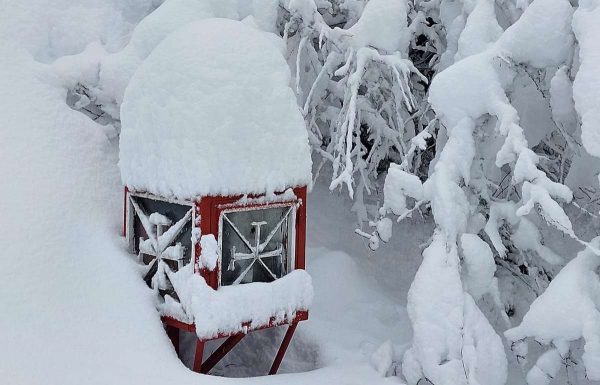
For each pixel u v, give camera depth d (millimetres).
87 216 5094
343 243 6820
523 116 5508
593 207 5703
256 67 4742
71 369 4316
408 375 4785
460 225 5020
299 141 4891
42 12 5828
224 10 5945
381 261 6793
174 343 5023
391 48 5914
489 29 5375
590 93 4328
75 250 4879
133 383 4277
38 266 4688
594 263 4641
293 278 4938
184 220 4625
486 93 5000
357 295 5996
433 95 5152
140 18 6203
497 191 5582
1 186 4898
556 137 5914
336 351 5297
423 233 7074
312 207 7109
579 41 4645
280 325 5355
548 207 4527
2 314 4422
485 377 4645
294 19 6215
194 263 4555
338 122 6246
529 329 4562
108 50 5918
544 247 5125
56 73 5594
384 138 6902
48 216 4906
